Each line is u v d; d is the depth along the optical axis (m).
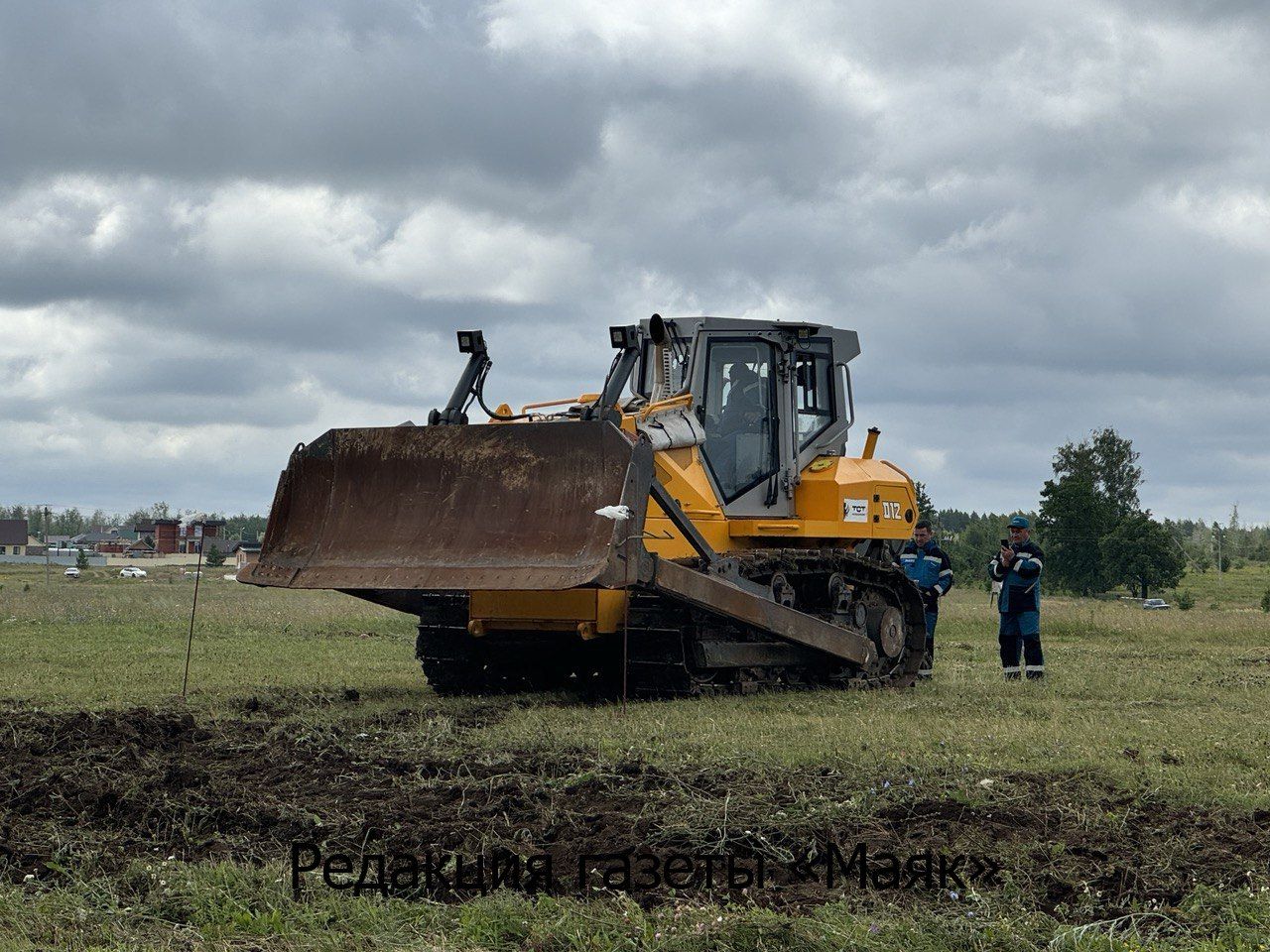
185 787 7.52
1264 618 27.70
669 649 11.59
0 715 10.09
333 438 11.44
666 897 5.56
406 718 10.52
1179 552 68.31
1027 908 5.41
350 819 6.82
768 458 13.09
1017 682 14.14
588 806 7.05
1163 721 10.67
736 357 13.05
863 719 10.47
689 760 8.27
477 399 12.00
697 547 11.60
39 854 6.20
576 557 10.35
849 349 14.23
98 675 13.85
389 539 11.02
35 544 147.00
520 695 12.39
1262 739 9.59
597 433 10.59
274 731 9.67
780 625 12.04
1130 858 6.04
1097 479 78.94
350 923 5.24
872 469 14.05
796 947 4.89
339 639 20.23
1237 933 5.03
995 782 7.55
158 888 5.63
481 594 12.14
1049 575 69.56
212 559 104.69
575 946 4.95
